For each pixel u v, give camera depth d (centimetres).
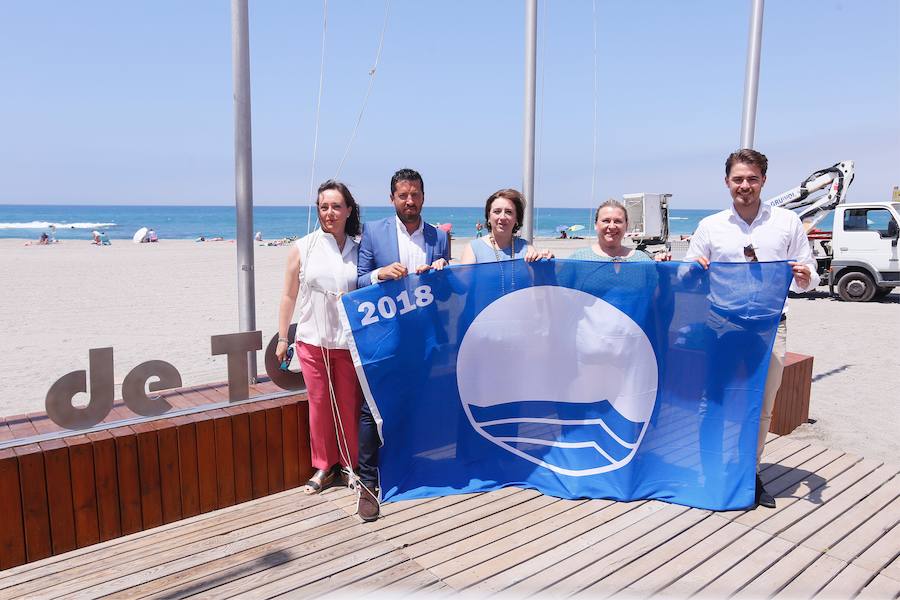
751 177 332
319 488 377
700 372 357
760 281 340
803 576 289
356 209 361
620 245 375
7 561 294
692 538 321
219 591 276
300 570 292
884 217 1442
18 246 3503
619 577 286
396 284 355
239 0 396
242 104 408
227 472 356
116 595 272
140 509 329
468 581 282
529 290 372
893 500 369
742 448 352
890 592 279
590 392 371
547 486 374
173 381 351
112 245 3716
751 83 525
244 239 420
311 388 365
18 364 806
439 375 372
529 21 500
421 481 373
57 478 304
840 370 808
